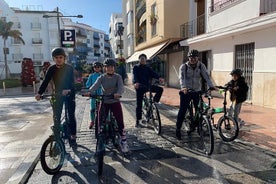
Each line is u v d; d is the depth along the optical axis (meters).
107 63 4.93
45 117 9.98
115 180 4.21
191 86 5.74
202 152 5.31
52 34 55.19
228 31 11.48
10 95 20.78
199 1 17.47
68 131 5.39
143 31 26.91
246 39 11.17
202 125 5.52
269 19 8.96
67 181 4.22
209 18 14.49
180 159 4.99
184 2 18.95
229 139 5.84
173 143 5.90
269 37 9.80
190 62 5.65
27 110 11.99
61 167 4.69
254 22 9.73
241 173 4.35
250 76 11.15
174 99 13.21
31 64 29.53
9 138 6.87
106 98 4.90
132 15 35.47
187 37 18.25
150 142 6.00
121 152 5.38
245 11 11.19
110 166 4.74
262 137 6.10
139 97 7.27
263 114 8.61
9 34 42.72
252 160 4.86
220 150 5.39
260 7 10.21
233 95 6.71
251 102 10.91
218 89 6.04
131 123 7.92
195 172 4.43
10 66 53.72
